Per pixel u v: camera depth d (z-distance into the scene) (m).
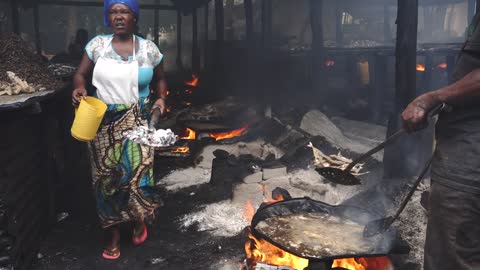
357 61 9.78
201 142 5.80
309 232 2.60
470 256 1.85
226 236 3.67
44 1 12.61
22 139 3.26
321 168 2.46
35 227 3.49
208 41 12.37
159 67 3.39
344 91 9.30
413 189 2.14
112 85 3.13
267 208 2.80
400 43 4.01
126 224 3.92
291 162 4.44
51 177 3.90
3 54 3.65
